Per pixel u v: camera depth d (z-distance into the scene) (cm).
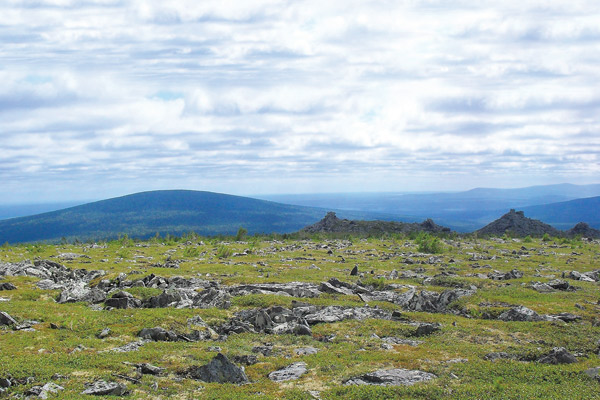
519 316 4450
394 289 6012
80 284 5678
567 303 4975
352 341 3794
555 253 10444
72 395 2431
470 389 2612
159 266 7862
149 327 4006
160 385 2739
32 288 5531
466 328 4084
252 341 3862
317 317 4494
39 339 3575
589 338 3700
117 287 5775
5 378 2575
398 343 3775
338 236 16988
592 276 6769
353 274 7012
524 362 3203
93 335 3862
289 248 11412
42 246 11300
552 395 2497
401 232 19488
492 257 9369
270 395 2609
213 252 10419
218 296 5103
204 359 3234
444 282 6262
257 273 7062
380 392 2584
